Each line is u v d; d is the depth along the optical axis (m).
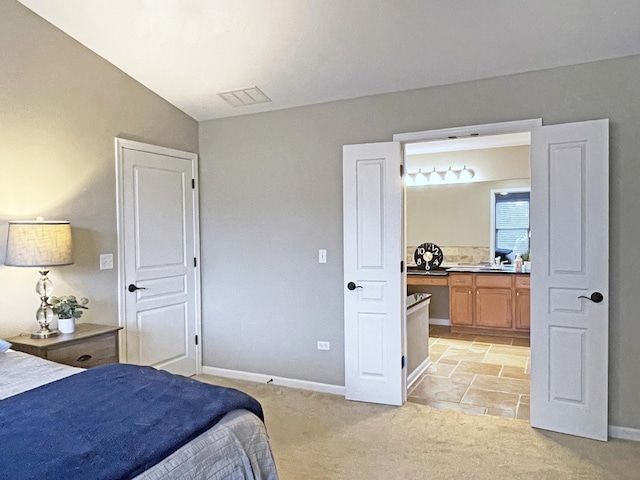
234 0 2.72
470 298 5.92
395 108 3.51
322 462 2.63
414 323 4.13
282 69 3.37
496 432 3.01
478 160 6.29
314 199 3.83
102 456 1.30
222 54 3.26
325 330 3.81
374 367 3.55
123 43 3.23
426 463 2.62
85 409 1.61
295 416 3.29
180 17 2.92
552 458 2.66
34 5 2.90
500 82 3.17
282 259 3.97
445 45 2.93
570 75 2.98
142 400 1.70
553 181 2.97
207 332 4.35
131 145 3.62
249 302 4.13
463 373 4.32
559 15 2.57
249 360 4.15
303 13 2.77
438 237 6.70
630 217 2.87
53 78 3.09
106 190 3.45
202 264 4.35
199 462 1.44
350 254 3.59
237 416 1.70
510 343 5.48
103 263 3.42
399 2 2.60
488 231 6.40
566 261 2.95
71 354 2.78
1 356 2.39
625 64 2.86
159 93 3.85
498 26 2.71
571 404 2.96
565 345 2.96
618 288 2.90
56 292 3.11
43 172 3.03
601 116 2.91
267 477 1.70
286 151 3.93
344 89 3.55
